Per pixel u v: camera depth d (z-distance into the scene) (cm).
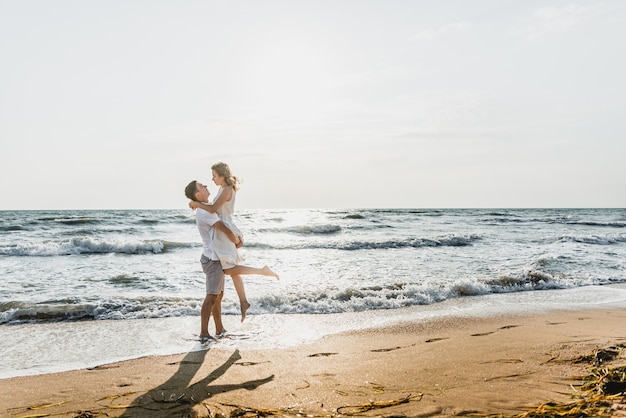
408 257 1357
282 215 4331
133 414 295
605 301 772
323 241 1703
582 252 1498
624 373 320
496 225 3209
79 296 750
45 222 2705
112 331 562
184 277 991
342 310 690
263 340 512
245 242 1661
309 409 293
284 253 1465
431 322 605
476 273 1047
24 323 606
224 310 671
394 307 718
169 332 557
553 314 654
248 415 287
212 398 321
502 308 704
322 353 450
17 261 1281
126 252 1514
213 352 460
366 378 359
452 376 354
